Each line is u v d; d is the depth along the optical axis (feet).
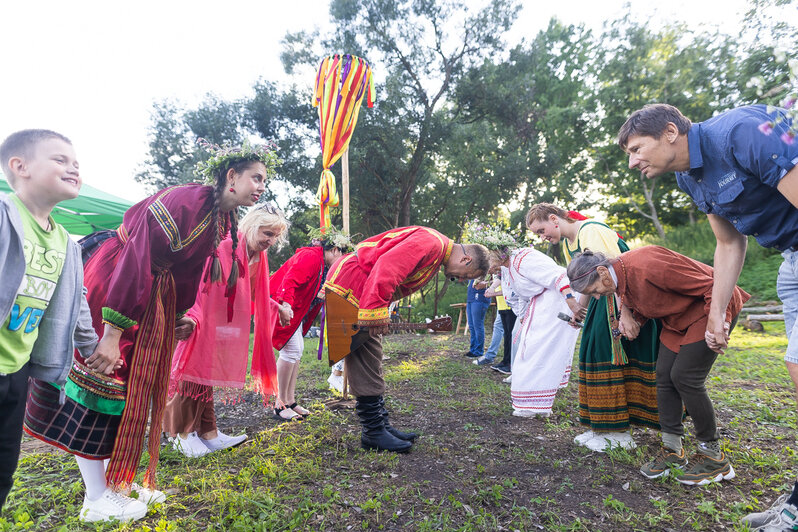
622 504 7.97
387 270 9.64
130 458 7.30
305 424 12.50
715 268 8.10
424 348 28.89
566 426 12.44
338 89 16.53
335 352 10.32
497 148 64.28
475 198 61.87
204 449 10.19
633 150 7.14
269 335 11.30
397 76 56.65
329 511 7.77
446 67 59.57
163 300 7.71
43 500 8.14
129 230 7.41
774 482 8.87
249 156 7.89
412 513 7.72
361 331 10.31
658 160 6.97
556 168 61.00
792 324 7.80
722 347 7.98
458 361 23.73
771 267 43.78
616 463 9.94
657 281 8.73
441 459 10.21
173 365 9.93
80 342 6.55
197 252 7.79
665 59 63.05
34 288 5.50
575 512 7.89
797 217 6.73
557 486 8.86
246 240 10.51
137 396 7.32
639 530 7.27
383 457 10.16
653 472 9.15
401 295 10.82
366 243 10.85
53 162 5.46
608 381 10.47
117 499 7.52
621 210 73.15
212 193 7.74
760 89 5.41
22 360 5.47
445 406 14.44
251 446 10.61
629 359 10.56
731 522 7.45
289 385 13.46
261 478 9.01
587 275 9.23
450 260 10.68
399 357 25.46
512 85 59.21
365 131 55.67
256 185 7.95
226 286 9.98
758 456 9.98
